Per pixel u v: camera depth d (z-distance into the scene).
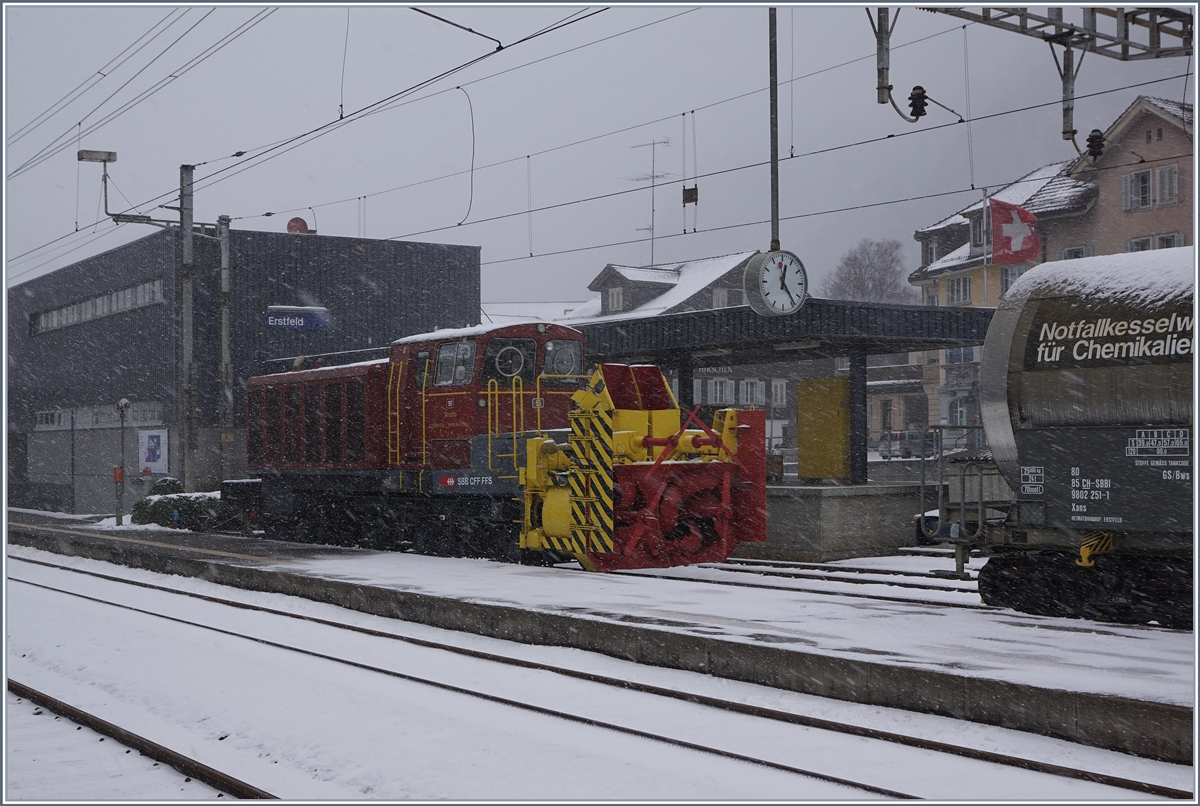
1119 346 10.33
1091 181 43.97
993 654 9.14
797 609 11.98
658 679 9.84
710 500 15.01
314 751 8.08
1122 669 8.45
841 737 7.95
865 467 19.19
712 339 18.66
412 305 37.84
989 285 48.31
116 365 38.38
